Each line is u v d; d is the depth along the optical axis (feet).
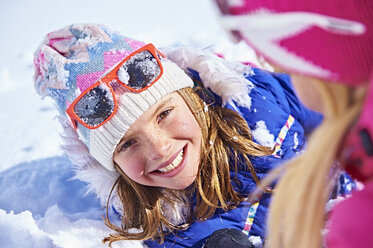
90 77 4.79
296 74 2.84
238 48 8.98
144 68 4.71
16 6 12.48
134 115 4.65
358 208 2.61
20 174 6.86
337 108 2.66
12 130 8.30
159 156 4.71
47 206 6.33
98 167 5.42
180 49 5.60
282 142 5.59
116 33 5.12
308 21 2.42
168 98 4.80
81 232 5.32
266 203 5.16
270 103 5.66
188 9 11.10
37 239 5.15
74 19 11.51
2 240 5.05
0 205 6.37
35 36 11.26
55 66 4.99
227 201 5.24
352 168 2.81
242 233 4.93
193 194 5.32
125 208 5.46
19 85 9.82
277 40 2.56
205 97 5.41
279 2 2.50
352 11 2.42
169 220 5.26
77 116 4.78
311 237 2.84
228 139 5.26
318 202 2.77
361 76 2.46
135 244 5.21
